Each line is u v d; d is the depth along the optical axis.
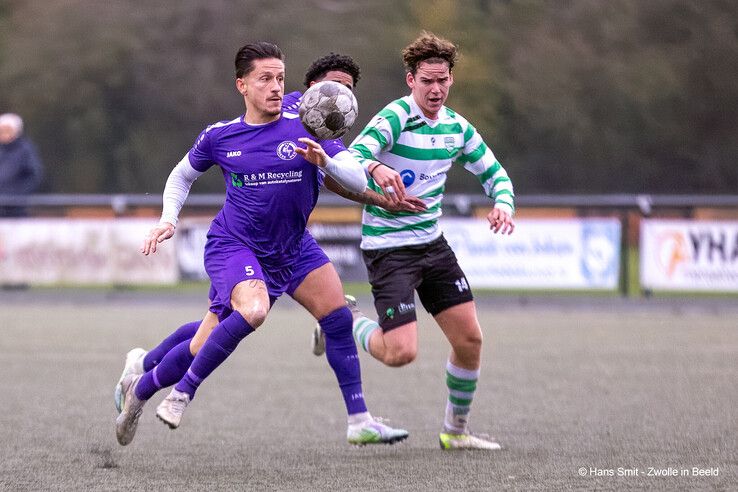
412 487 18.42
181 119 121.38
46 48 119.69
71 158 121.06
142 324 47.47
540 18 115.19
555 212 54.19
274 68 20.14
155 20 120.19
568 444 22.69
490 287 54.62
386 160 21.91
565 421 25.58
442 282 22.19
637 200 53.81
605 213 54.00
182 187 21.22
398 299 21.73
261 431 24.72
